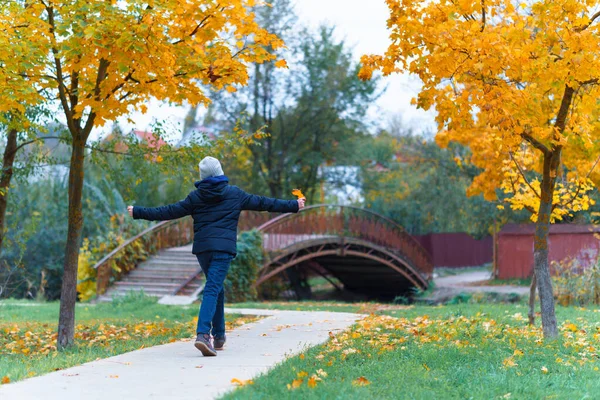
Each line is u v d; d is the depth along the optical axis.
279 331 9.30
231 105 33.16
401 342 7.84
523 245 30.86
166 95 8.27
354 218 26.36
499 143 9.42
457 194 31.12
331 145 36.28
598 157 8.95
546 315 8.71
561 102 8.90
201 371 5.99
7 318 14.33
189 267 20.77
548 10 7.64
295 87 34.09
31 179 26.92
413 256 29.45
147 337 9.44
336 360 6.44
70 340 8.66
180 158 10.06
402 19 7.95
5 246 22.22
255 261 20.58
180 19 8.00
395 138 38.59
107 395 5.02
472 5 8.05
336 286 33.25
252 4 8.25
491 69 7.77
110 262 19.92
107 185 27.09
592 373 6.26
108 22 7.27
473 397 5.09
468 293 24.86
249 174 35.91
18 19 8.02
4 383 5.51
